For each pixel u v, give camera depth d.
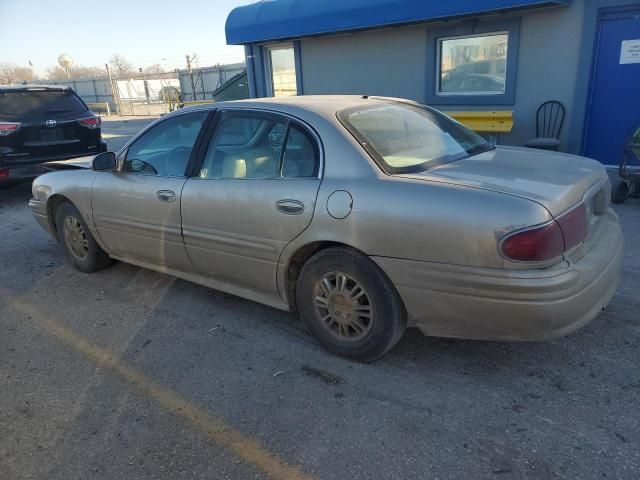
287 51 10.20
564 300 2.43
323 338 3.21
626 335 3.25
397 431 2.51
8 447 2.54
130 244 4.23
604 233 2.99
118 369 3.20
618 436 2.40
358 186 2.80
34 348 3.51
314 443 2.47
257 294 3.52
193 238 3.64
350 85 9.29
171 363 3.25
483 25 7.46
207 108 3.67
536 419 2.54
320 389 2.89
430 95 8.36
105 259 4.82
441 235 2.54
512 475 2.20
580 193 2.70
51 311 4.09
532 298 2.41
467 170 2.90
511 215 2.40
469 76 8.01
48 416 2.77
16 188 9.38
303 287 3.18
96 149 8.66
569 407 2.62
